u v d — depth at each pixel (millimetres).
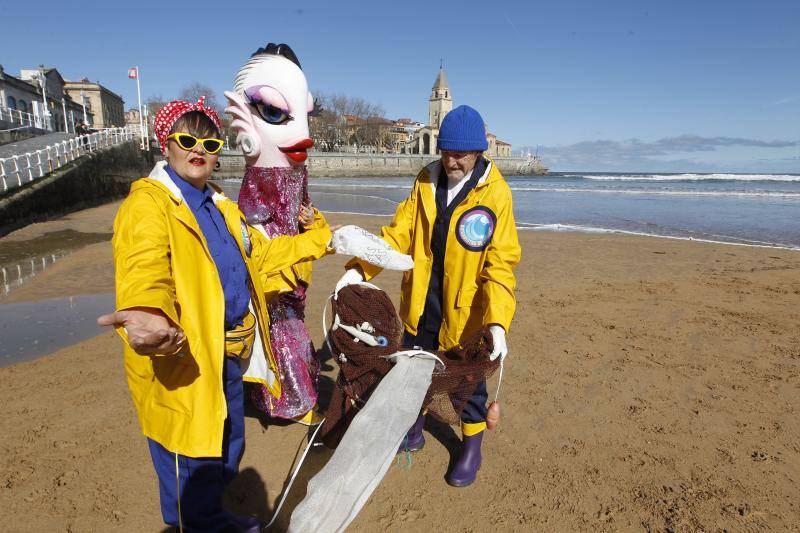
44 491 3023
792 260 10711
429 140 105875
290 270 3439
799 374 4840
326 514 2068
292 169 3525
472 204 2848
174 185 2221
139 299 1770
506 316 2699
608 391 4473
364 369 2605
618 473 3316
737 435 3777
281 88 3365
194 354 2088
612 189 40094
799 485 3193
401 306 3240
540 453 3539
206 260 2164
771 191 36375
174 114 2209
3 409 3969
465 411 3109
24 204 15664
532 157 133875
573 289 8070
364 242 2787
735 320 6492
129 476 3193
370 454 2170
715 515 2904
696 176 85562
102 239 13344
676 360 5168
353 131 103312
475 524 2844
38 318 6371
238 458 2617
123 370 4730
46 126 41281
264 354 2699
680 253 11438
